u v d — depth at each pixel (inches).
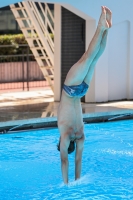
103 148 407.8
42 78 884.0
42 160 370.3
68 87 270.2
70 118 275.6
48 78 636.1
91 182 312.2
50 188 303.3
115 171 340.2
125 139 441.1
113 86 613.6
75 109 277.4
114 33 606.2
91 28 580.7
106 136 452.4
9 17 1039.6
